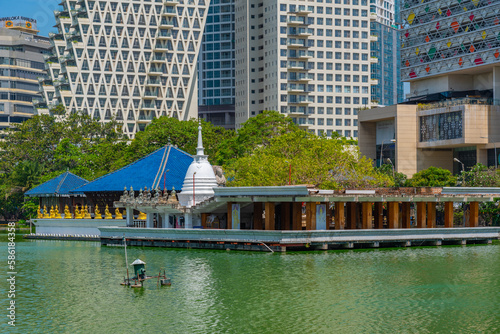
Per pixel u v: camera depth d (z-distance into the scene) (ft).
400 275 245.04
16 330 182.60
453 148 639.76
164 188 376.68
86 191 418.10
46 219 435.94
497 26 590.14
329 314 194.49
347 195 305.94
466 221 374.63
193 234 318.45
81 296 218.59
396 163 634.84
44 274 258.37
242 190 306.76
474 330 180.14
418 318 190.80
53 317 194.08
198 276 244.22
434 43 650.43
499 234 345.92
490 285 229.66
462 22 624.18
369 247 316.60
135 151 554.46
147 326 184.65
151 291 223.30
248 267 259.60
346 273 248.11
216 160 517.96
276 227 355.15
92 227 413.59
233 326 183.83
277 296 214.48
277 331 179.52
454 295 216.13
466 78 652.48
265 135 502.38
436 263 269.44
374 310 198.80
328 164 380.17
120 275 254.27
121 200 366.43
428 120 626.64
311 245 303.89
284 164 368.68
